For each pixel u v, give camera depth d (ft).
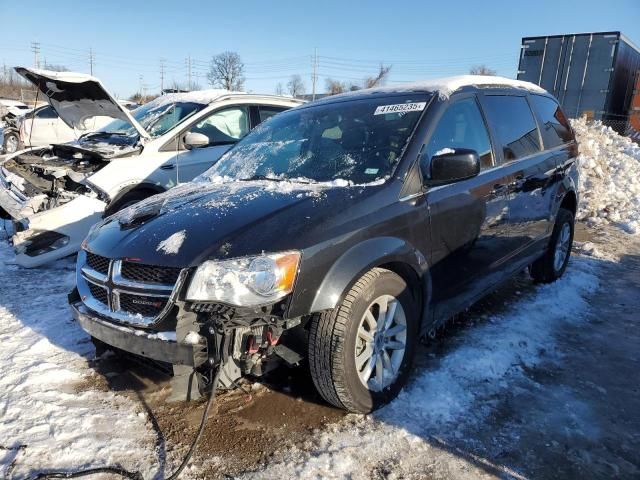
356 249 8.70
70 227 17.20
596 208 29.71
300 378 10.67
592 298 15.96
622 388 10.64
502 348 12.00
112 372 10.83
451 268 10.94
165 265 8.18
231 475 7.91
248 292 7.75
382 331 9.48
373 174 10.18
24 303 14.37
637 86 54.13
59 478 7.68
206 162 20.33
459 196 10.91
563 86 49.14
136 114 22.82
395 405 9.68
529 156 14.20
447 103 11.48
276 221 8.59
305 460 8.22
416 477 7.91
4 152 47.62
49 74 17.21
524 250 14.15
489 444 8.70
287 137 12.71
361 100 12.71
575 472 8.11
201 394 8.24
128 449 8.44
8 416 9.17
